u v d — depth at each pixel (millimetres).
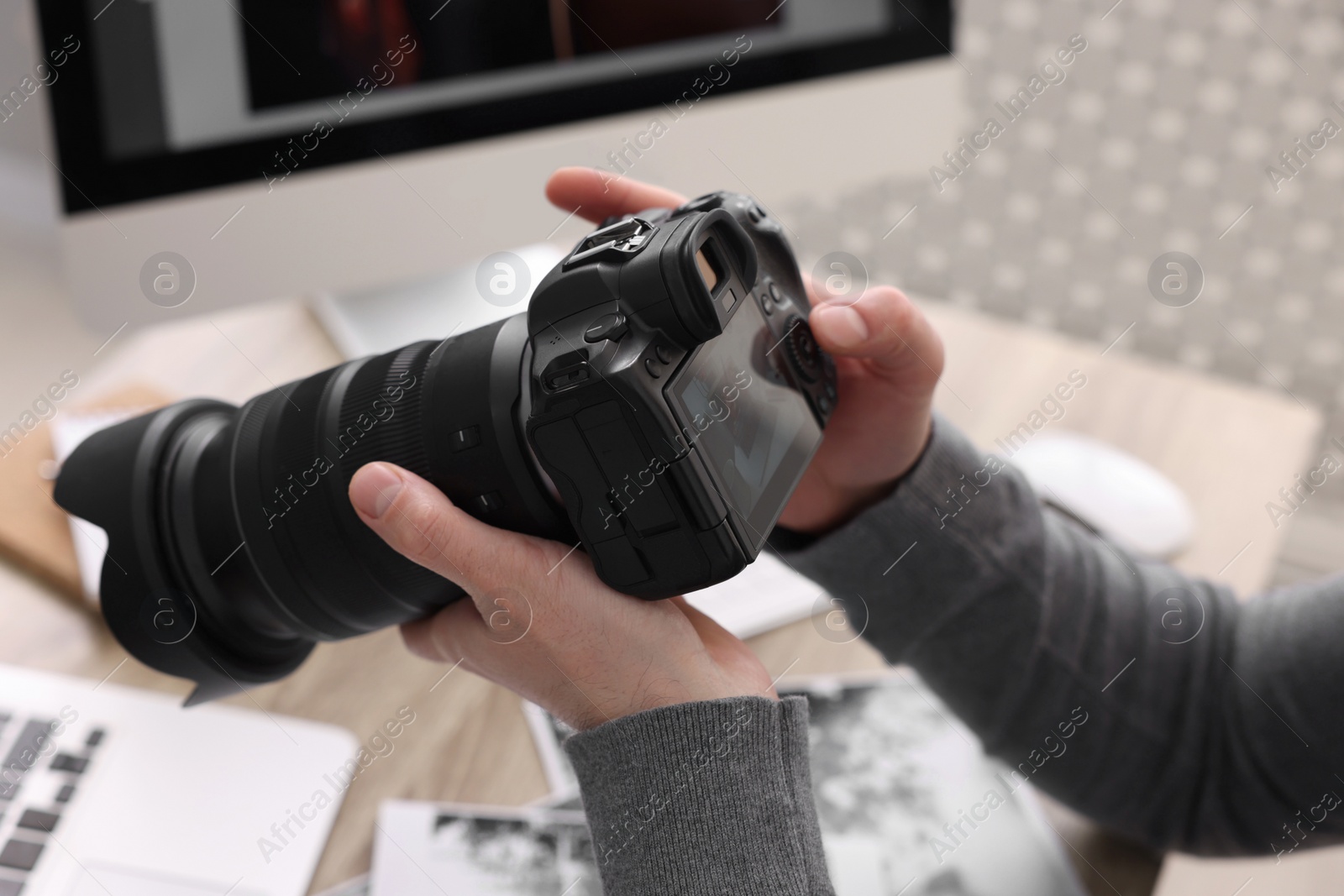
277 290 632
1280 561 1377
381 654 608
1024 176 1251
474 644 441
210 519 481
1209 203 1229
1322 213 1200
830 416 500
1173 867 1054
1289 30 1110
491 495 424
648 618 414
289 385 500
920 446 551
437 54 620
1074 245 1290
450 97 631
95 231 584
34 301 1540
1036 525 575
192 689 554
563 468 379
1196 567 717
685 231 397
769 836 396
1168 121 1186
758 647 646
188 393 752
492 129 647
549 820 546
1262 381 1328
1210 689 562
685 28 666
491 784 558
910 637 574
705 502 371
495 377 427
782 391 452
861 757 594
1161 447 808
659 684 415
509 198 664
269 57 586
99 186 577
